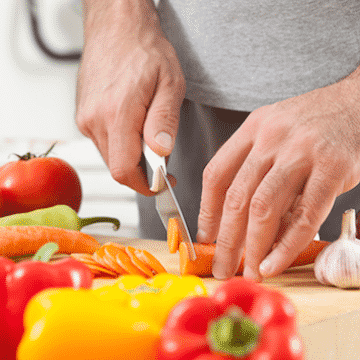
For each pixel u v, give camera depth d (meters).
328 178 0.74
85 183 2.11
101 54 1.15
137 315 0.41
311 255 0.92
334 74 1.09
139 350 0.39
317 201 0.74
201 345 0.37
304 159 0.75
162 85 1.04
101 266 0.87
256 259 0.78
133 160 1.04
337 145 0.75
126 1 1.18
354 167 0.76
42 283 0.47
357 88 0.81
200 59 1.23
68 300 0.39
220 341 0.36
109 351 0.38
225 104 1.21
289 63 1.12
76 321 0.38
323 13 1.07
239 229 0.81
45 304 0.39
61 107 2.38
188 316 0.39
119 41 1.13
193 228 1.43
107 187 2.11
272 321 0.39
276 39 1.12
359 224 0.95
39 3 2.21
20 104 2.35
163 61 1.06
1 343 0.48
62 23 2.24
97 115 1.09
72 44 2.30
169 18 1.31
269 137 0.79
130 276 0.62
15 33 2.23
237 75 1.18
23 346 0.38
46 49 2.27
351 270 0.77
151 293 0.51
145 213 1.51
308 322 0.61
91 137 1.17
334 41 1.07
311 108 0.80
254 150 0.79
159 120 0.98
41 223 1.12
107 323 0.39
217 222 0.89
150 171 1.20
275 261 0.76
